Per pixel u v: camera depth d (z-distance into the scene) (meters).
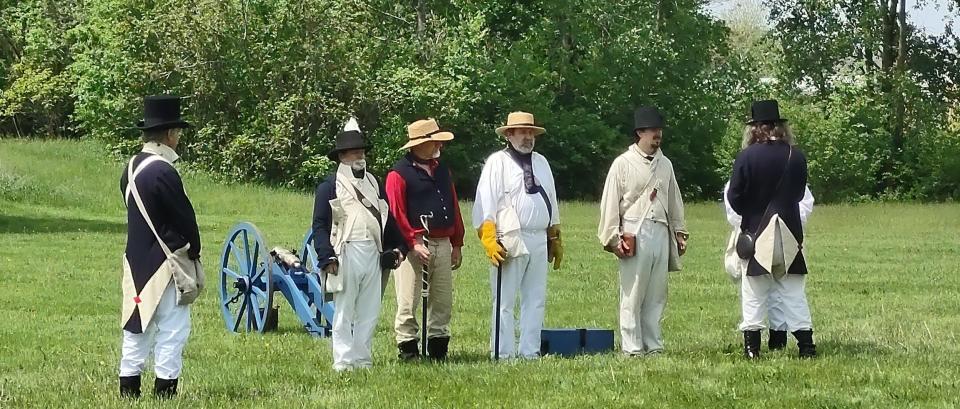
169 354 10.05
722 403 9.97
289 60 50.69
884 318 16.64
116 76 50.69
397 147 51.22
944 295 19.78
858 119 61.38
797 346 13.16
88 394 10.55
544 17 62.97
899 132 62.91
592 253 27.33
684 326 15.76
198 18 49.94
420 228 12.25
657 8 64.44
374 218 11.76
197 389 10.80
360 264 11.69
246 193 42.94
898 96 62.50
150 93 50.84
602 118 63.56
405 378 11.21
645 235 12.36
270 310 14.98
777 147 12.07
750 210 12.15
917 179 62.00
